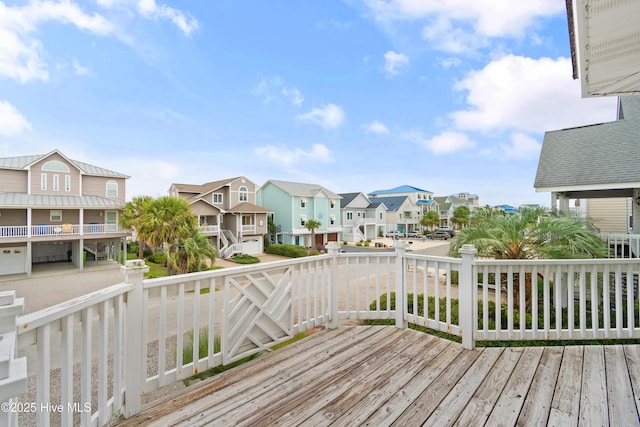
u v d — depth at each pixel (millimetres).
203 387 2131
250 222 20750
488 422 1747
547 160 7047
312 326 3148
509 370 2344
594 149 6695
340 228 26391
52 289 11008
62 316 1246
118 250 16438
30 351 4652
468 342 2729
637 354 2584
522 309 2822
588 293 5223
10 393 742
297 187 25047
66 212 15656
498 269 2816
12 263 13758
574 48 2383
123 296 1812
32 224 14680
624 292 5219
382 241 28844
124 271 1838
